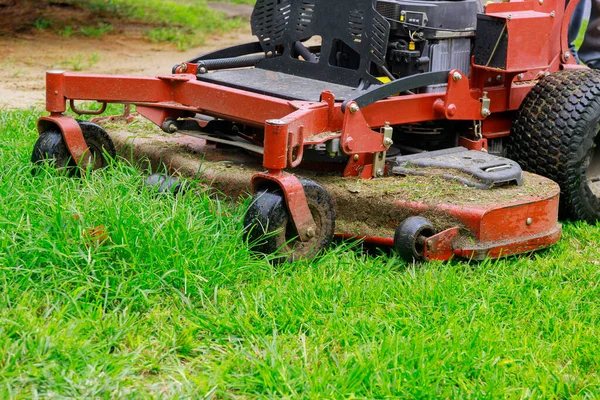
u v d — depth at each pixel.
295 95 5.24
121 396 3.42
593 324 4.30
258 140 5.73
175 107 5.59
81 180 5.33
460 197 4.95
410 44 5.62
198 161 5.60
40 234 4.35
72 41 12.40
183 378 3.57
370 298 4.35
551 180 5.42
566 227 5.71
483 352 3.86
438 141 5.90
